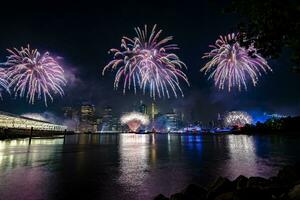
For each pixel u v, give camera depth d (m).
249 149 58.91
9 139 97.94
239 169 28.33
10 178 22.89
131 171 27.12
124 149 61.00
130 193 17.86
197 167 29.98
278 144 76.38
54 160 36.41
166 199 12.70
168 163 33.78
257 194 9.36
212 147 68.06
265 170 27.56
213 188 12.60
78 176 24.11
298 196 8.58
